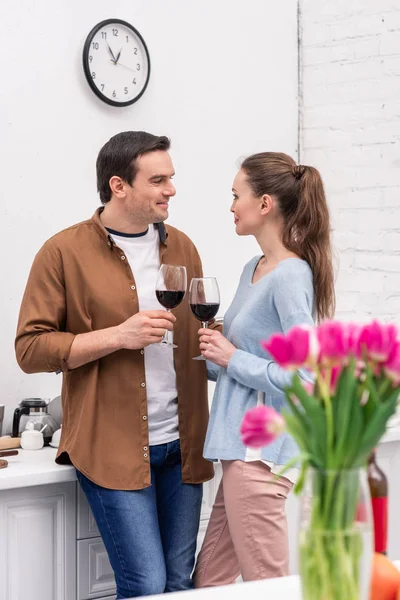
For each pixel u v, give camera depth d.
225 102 3.49
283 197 2.20
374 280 3.46
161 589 2.23
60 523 2.46
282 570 2.21
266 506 2.17
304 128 3.68
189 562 2.40
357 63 3.51
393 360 0.97
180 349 2.38
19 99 2.95
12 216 2.95
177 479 2.38
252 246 3.58
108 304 2.28
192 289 2.21
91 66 3.09
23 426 2.73
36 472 2.34
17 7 2.93
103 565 2.54
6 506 2.36
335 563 1.01
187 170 3.39
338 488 1.01
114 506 2.24
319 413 0.99
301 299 2.09
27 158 2.98
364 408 1.00
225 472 2.23
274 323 2.16
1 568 2.36
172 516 2.38
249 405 2.17
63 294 2.31
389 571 1.18
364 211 3.49
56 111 3.04
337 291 3.56
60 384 3.06
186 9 3.37
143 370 2.29
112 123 3.19
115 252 2.32
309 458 1.00
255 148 3.58
